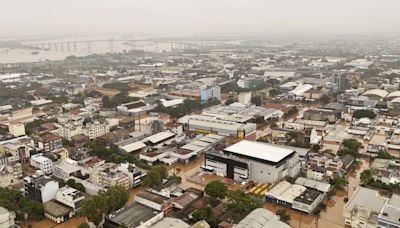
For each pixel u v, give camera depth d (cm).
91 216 17825
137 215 18350
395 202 18088
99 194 19075
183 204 19800
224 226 17500
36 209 19400
